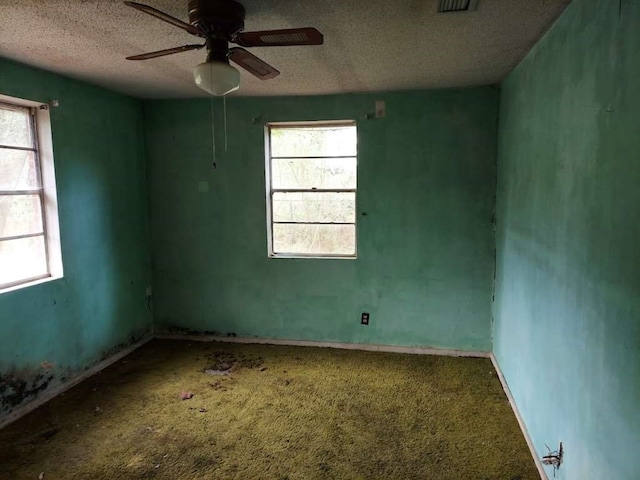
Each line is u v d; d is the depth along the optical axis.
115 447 2.69
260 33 1.91
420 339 4.19
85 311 3.63
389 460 2.55
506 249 3.43
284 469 2.48
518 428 2.87
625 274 1.45
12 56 2.81
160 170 4.46
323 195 4.28
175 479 2.40
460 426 2.90
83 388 3.46
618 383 1.50
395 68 3.14
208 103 4.28
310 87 3.76
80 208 3.56
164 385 3.52
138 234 4.38
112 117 3.95
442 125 3.91
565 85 2.07
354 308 4.27
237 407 3.17
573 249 1.95
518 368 3.00
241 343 4.48
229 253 4.44
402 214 4.07
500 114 3.71
